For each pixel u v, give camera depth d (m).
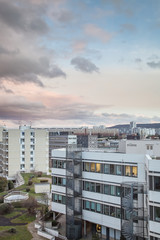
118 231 36.88
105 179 37.81
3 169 96.88
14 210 50.62
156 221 27.95
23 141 96.69
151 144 42.72
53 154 44.09
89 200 39.50
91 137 180.88
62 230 41.22
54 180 43.84
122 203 32.75
